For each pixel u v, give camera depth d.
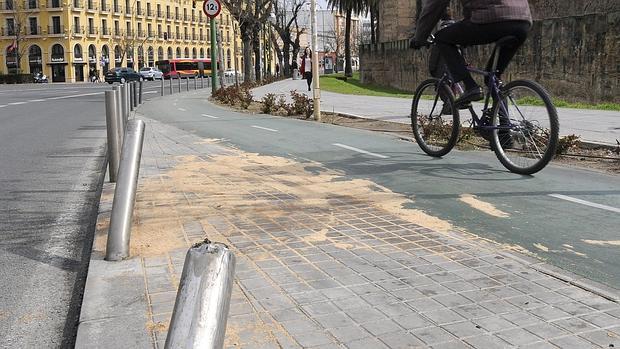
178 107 21.73
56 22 88.56
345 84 41.62
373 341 3.11
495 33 6.64
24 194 7.29
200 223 5.35
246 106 20.14
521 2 6.63
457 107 7.60
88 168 9.13
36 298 4.08
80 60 90.19
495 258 4.35
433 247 4.61
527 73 24.91
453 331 3.21
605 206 5.77
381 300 3.62
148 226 5.26
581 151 8.96
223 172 7.88
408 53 39.31
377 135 11.42
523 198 6.12
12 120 17.03
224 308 1.72
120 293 3.74
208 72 98.38
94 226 5.86
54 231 5.70
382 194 6.41
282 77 60.44
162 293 3.74
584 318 3.34
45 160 9.87
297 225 5.25
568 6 29.03
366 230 5.08
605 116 13.90
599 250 4.52
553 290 3.74
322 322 3.33
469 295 3.68
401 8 50.00
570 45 22.61
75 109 21.47
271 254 4.46
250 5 37.84
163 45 106.31
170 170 8.06
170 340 1.67
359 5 63.31
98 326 3.28
